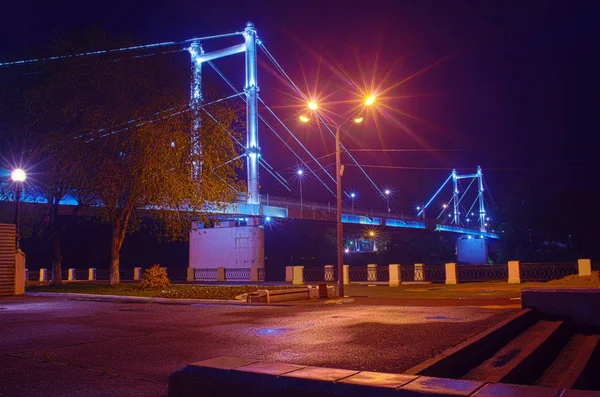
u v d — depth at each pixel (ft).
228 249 168.25
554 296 41.96
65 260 212.23
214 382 14.07
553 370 28.48
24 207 101.60
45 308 56.18
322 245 297.12
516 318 36.70
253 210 161.48
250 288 79.82
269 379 13.38
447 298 63.05
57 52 83.87
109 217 86.58
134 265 225.35
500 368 24.11
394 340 30.58
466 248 362.94
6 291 76.28
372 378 12.90
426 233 325.42
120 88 82.74
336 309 51.21
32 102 83.87
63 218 121.60
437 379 12.69
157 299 65.62
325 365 24.25
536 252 306.35
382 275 124.77
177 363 26.03
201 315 48.01
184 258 238.07
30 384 21.97
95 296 71.00
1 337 34.86
